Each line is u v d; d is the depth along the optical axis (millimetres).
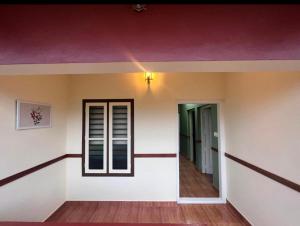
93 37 1407
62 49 1412
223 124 4129
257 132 2824
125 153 4102
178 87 4125
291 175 2141
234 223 3242
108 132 4090
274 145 2434
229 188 3902
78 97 4129
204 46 1401
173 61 1416
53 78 3498
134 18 1391
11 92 2488
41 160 3129
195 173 6125
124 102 4109
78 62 1415
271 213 2498
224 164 4090
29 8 1375
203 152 6184
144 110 4113
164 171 4059
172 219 3391
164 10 1387
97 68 1563
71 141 4094
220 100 4125
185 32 1397
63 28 1398
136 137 4094
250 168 3016
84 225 1432
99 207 3877
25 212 2730
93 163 4090
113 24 1400
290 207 2158
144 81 4129
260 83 2742
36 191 2996
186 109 8398
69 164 4074
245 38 1379
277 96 2375
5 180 2369
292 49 1363
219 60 1404
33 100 2930
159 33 1403
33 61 1414
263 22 1359
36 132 3000
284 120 2250
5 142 2387
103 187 4055
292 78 2125
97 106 4141
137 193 4043
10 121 2471
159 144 4090
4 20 1380
